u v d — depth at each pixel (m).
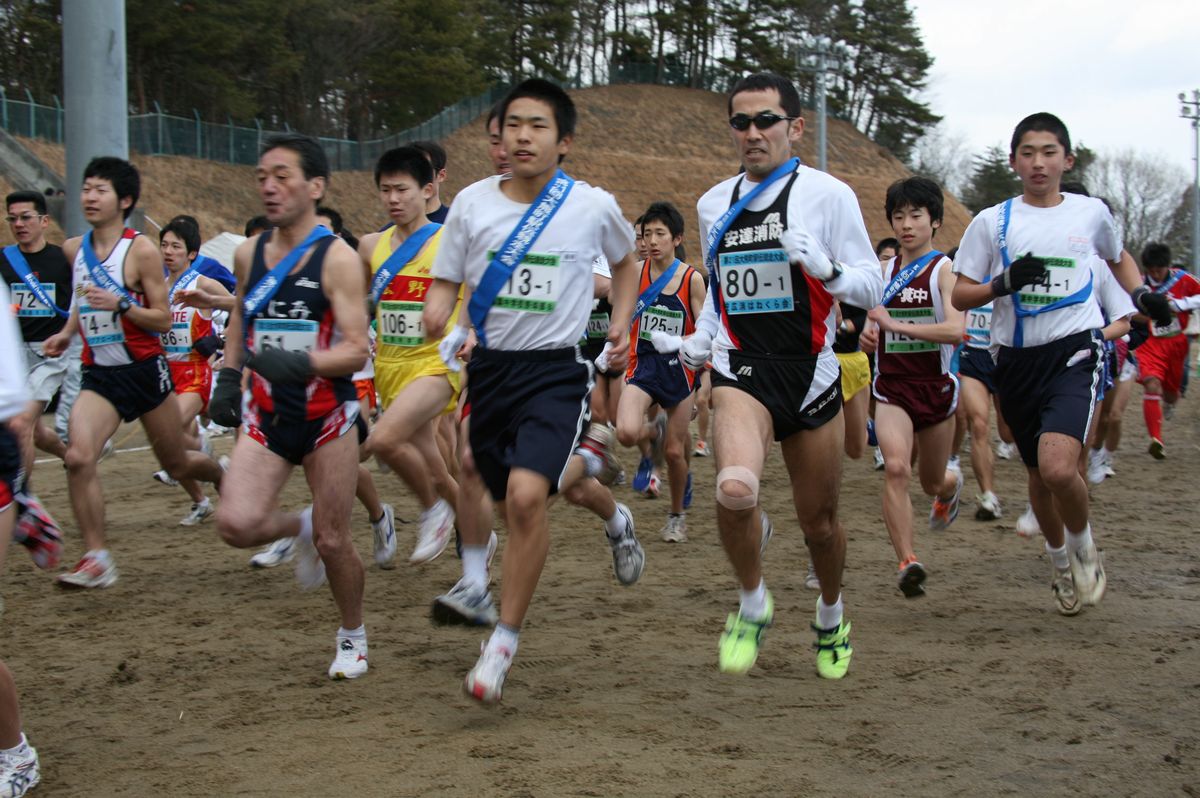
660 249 8.71
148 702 5.06
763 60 82.56
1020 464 13.77
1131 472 12.98
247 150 46.88
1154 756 4.25
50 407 10.39
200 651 5.88
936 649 5.81
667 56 84.19
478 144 61.47
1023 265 5.70
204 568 7.97
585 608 6.78
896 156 93.44
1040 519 6.52
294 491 11.80
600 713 4.80
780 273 4.70
